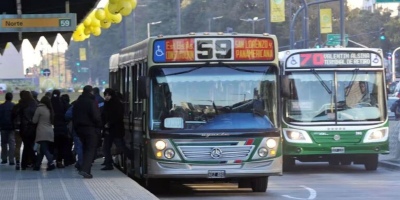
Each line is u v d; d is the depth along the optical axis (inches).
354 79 1398.9
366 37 5620.1
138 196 898.1
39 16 1189.7
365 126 1389.0
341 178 1318.9
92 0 1296.8
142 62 1087.6
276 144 1038.4
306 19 2834.6
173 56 1036.5
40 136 1254.9
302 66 1395.2
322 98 1392.7
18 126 1288.1
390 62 4623.5
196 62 1037.8
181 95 1034.1
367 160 1464.1
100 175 1167.6
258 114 1038.4
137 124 1128.2
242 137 1027.9
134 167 1176.2
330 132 1385.3
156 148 1022.4
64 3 1323.8
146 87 1019.9
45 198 893.8
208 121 1028.5
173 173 1020.5
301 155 1395.2
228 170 1026.1
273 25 5374.0
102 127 1237.1
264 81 1045.8
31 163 1339.8
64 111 1332.4
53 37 1579.7
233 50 1041.5
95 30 1528.1
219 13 5703.7
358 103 1395.2
